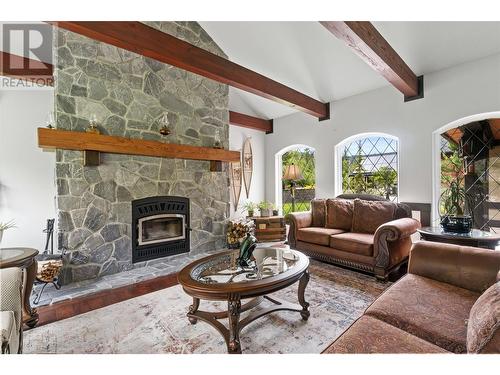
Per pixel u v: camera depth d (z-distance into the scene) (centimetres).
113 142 304
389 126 378
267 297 228
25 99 364
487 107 294
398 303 140
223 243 440
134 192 337
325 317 206
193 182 402
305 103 419
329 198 423
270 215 491
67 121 288
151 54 245
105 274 309
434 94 333
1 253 195
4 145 353
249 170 552
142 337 184
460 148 338
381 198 371
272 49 380
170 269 331
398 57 296
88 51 305
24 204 362
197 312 199
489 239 230
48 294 257
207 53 285
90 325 200
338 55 349
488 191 323
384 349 105
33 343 177
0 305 137
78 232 292
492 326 86
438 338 114
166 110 376
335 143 447
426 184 342
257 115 559
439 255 175
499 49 282
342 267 327
